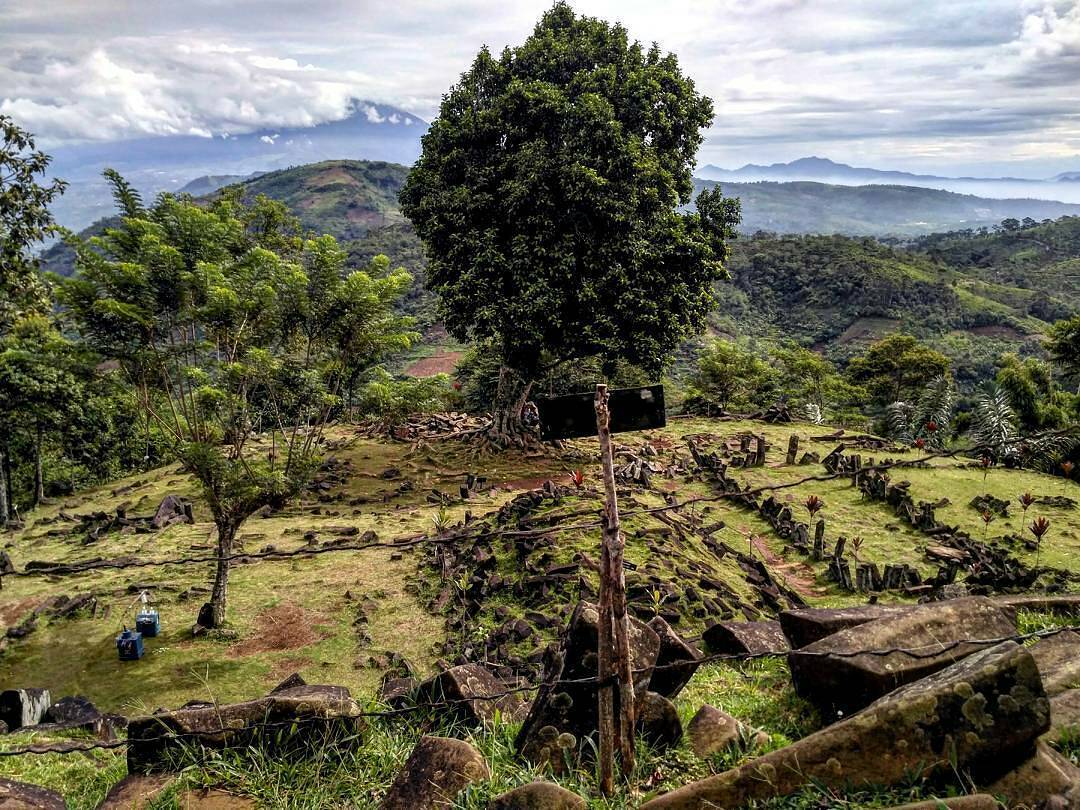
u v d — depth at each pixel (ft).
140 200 51.88
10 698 34.53
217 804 18.44
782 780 14.58
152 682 47.62
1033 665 14.35
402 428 117.60
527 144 91.20
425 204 97.25
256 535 74.33
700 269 97.81
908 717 14.24
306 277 52.60
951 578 65.87
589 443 113.50
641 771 17.58
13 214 88.28
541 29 103.50
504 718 22.36
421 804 16.58
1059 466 105.19
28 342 51.42
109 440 139.85
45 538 79.36
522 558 58.34
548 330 98.37
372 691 44.50
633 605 49.65
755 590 60.95
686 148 103.81
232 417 52.26
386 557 66.59
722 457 110.32
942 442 165.27
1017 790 13.60
